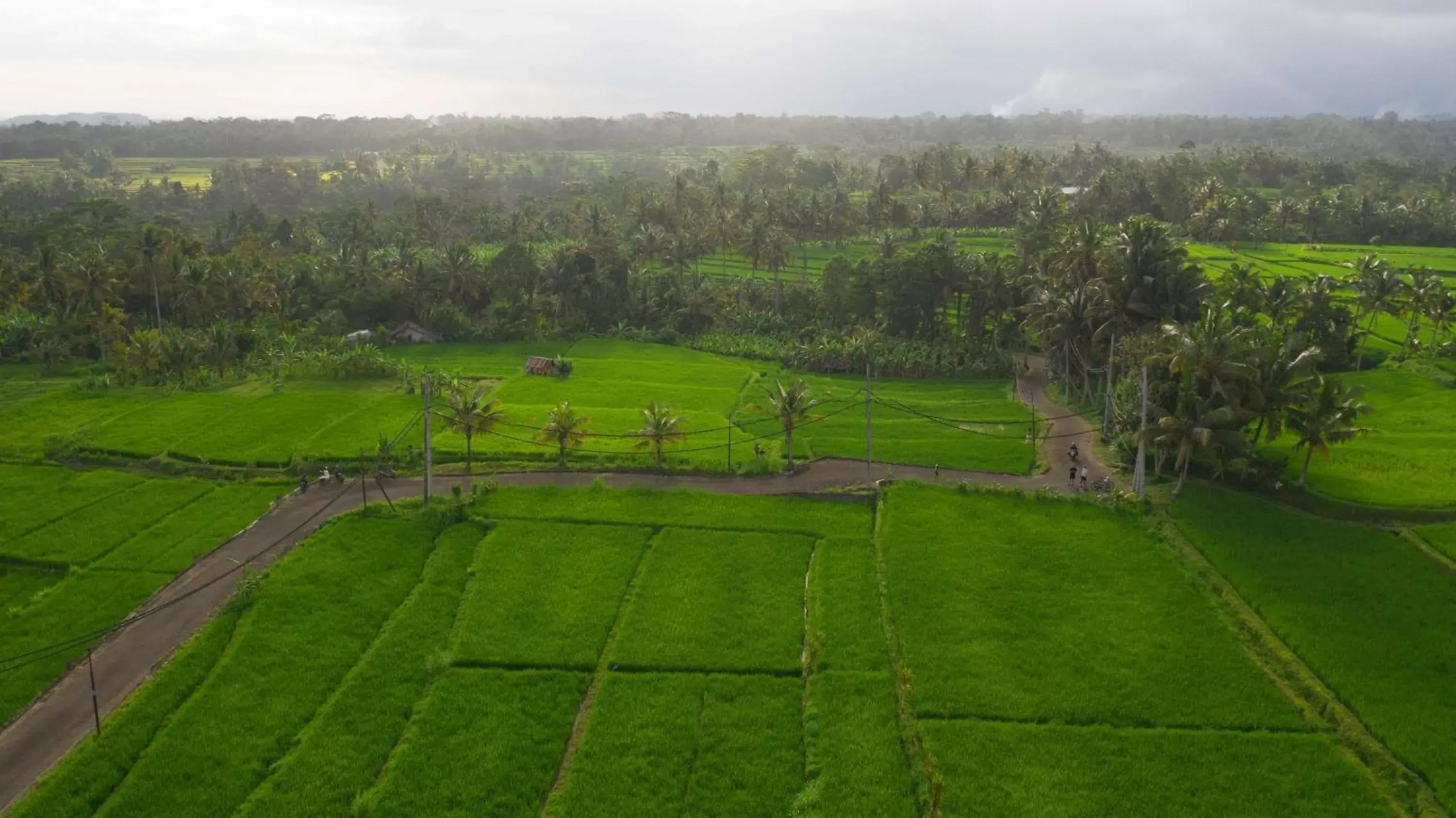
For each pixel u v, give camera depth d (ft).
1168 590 214.90
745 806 151.53
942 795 151.94
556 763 162.09
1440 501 253.03
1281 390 261.24
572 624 202.28
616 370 441.68
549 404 373.61
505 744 165.27
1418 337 460.96
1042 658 188.75
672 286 549.95
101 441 311.88
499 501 263.08
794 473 292.20
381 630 200.95
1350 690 175.42
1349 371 424.46
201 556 234.58
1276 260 615.16
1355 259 614.34
